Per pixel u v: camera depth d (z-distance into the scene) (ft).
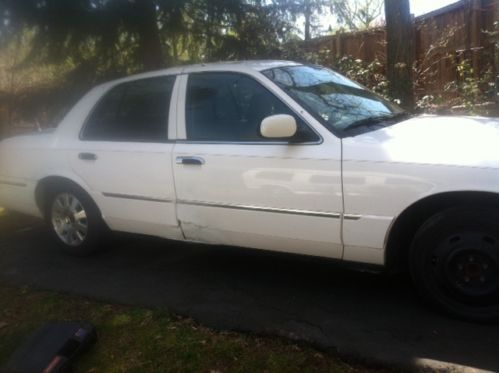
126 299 13.47
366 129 12.35
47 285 14.75
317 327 11.33
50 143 16.72
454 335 10.62
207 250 16.79
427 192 10.66
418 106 27.37
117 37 22.97
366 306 12.16
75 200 16.57
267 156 12.36
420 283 11.41
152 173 14.32
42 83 24.39
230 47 24.22
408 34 24.32
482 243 10.60
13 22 21.17
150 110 14.90
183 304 12.93
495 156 10.35
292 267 14.82
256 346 10.80
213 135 13.46
